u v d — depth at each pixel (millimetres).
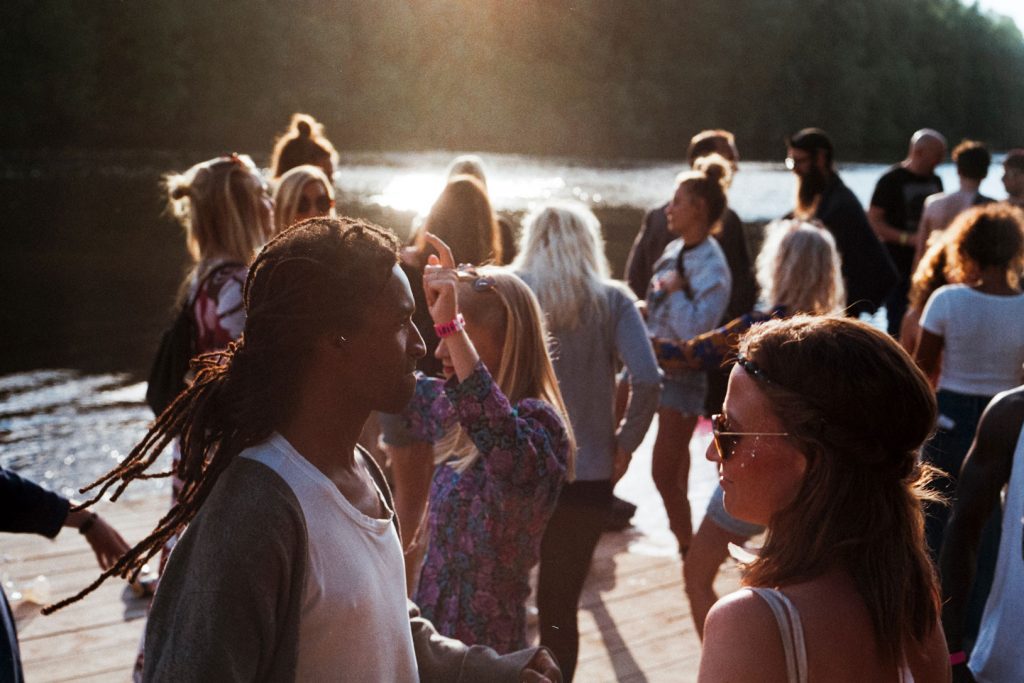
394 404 1516
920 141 8289
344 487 1497
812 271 3994
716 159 5445
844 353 1397
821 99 73750
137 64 51531
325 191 4359
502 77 47688
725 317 5504
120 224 26125
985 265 4066
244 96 51312
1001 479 2500
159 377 3443
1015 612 2371
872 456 1389
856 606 1368
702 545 3342
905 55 89125
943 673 1528
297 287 1431
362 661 1436
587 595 4484
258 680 1352
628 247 21047
